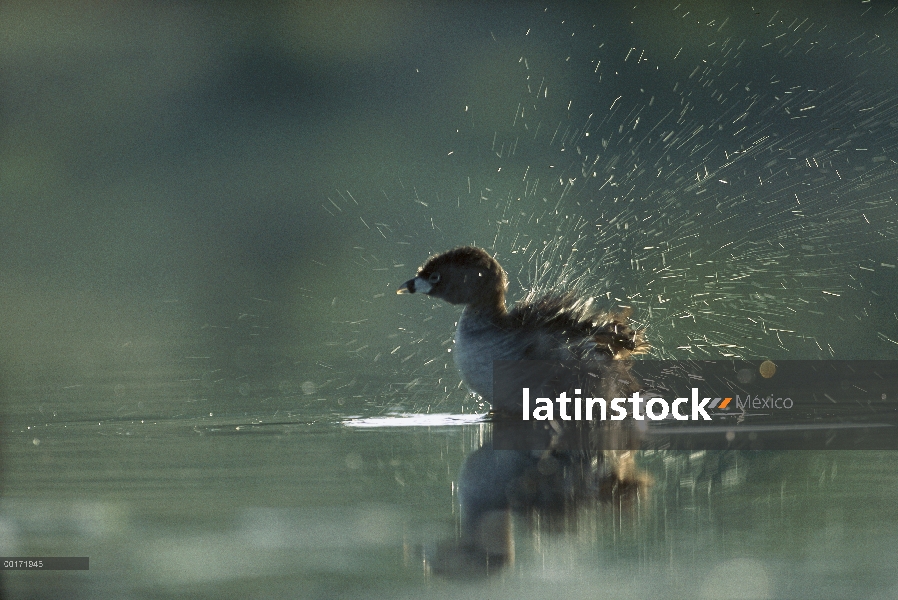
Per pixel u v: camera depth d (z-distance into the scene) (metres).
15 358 15.01
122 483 8.04
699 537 6.72
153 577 6.11
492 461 8.75
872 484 7.85
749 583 5.94
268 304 19.11
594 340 11.02
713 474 8.25
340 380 12.82
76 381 12.92
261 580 6.00
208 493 7.74
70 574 6.14
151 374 13.38
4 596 5.86
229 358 14.55
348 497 7.63
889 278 17.28
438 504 7.42
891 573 6.05
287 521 7.03
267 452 9.12
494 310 11.31
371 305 18.70
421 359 14.30
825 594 5.77
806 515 7.09
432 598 5.76
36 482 8.07
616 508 7.31
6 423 10.45
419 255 21.91
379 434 9.97
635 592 5.83
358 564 6.33
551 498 7.60
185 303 19.70
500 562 6.32
